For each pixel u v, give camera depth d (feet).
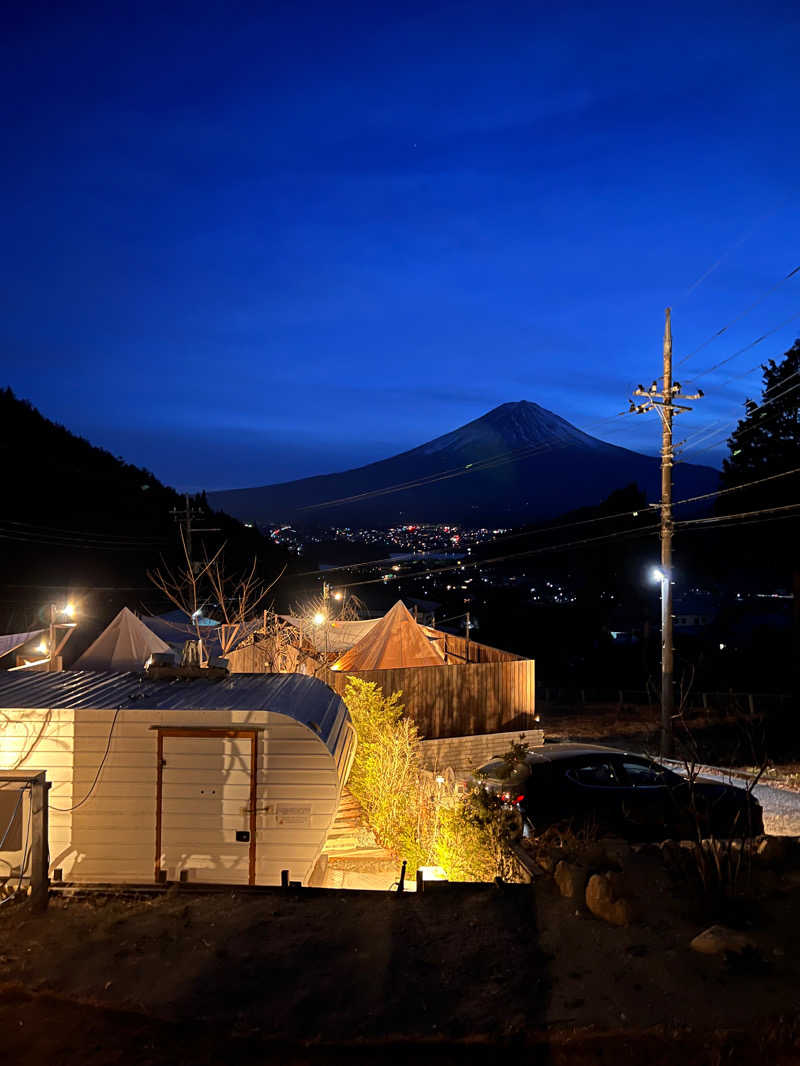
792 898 17.35
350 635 94.89
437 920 17.70
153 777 26.37
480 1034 13.01
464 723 67.21
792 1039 12.54
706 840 19.70
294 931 17.26
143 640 66.54
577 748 34.83
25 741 26.37
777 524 95.86
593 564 150.41
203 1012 13.88
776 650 116.06
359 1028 13.35
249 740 26.43
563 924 16.93
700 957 15.03
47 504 161.07
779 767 56.08
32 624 108.37
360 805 42.39
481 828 26.22
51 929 17.56
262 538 235.81
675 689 95.55
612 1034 12.91
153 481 225.35
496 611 167.43
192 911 18.54
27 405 214.07
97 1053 12.86
